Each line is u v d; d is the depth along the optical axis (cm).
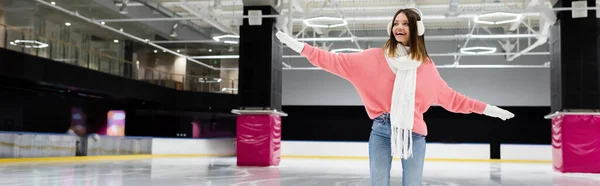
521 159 2570
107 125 2852
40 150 1947
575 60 1461
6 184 1011
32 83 2080
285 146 2816
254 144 1688
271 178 1212
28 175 1234
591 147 1442
